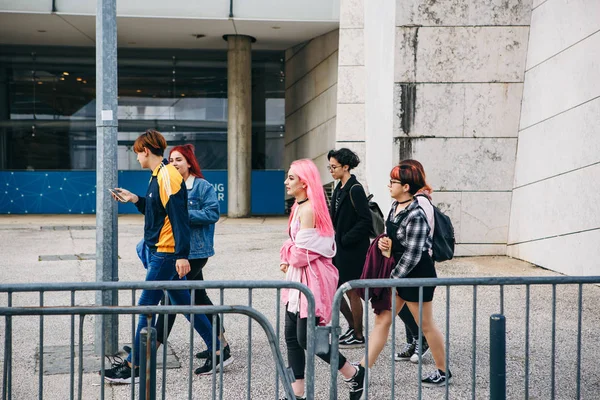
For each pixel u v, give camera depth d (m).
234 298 7.97
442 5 10.62
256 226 17.88
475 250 10.96
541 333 6.41
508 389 4.87
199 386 4.90
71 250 12.41
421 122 10.79
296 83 23.00
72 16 19.14
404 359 5.57
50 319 7.00
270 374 5.17
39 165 24.41
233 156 21.69
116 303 5.40
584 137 8.79
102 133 5.30
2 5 18.36
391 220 4.68
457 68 10.73
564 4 9.43
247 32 20.89
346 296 5.92
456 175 10.84
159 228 4.88
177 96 24.48
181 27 20.31
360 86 15.41
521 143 10.73
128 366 4.96
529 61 10.59
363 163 15.38
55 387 4.88
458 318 7.01
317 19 18.84
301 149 22.56
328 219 4.23
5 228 16.75
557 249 9.45
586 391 4.82
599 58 8.48
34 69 24.06
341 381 5.02
